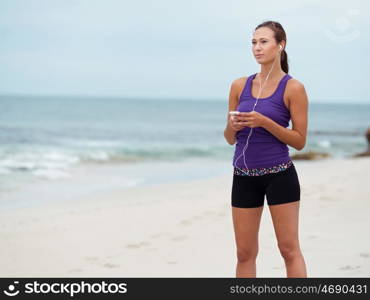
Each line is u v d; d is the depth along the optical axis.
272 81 8.69
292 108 8.50
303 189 25.48
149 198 27.14
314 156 55.59
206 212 21.61
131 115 183.88
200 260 14.71
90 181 36.22
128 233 18.50
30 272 14.30
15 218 22.30
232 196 9.03
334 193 24.02
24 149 56.16
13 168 41.59
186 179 38.19
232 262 14.40
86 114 173.88
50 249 16.70
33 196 29.66
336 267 12.84
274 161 8.52
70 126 103.50
